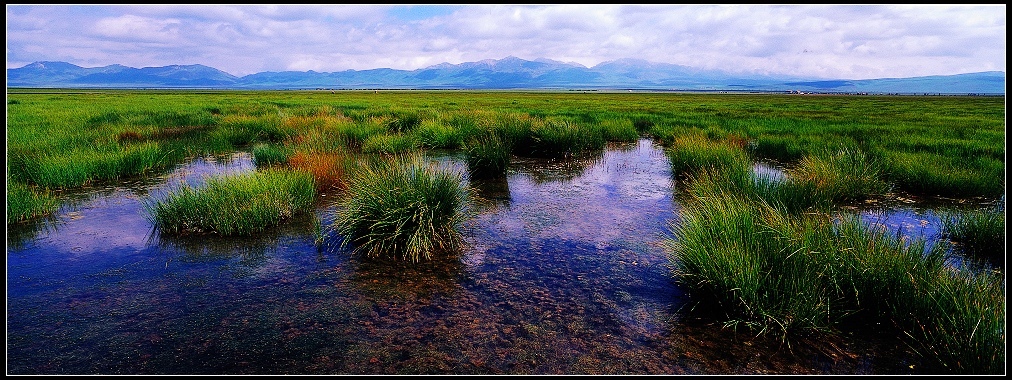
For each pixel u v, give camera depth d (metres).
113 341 4.15
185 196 7.39
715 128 19.88
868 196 9.39
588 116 27.78
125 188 10.02
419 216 6.35
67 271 5.63
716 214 5.82
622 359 3.94
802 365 3.84
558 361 3.92
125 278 5.45
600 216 8.20
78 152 11.72
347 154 12.29
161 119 23.41
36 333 4.25
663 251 6.42
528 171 12.53
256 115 25.45
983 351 3.59
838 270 4.69
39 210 7.84
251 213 7.14
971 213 7.55
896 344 4.10
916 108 44.44
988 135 17.53
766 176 9.23
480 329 4.40
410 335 4.29
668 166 13.31
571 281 5.46
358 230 6.67
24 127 18.17
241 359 3.91
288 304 4.86
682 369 3.80
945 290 4.20
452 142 16.50
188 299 4.95
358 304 4.88
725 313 4.65
